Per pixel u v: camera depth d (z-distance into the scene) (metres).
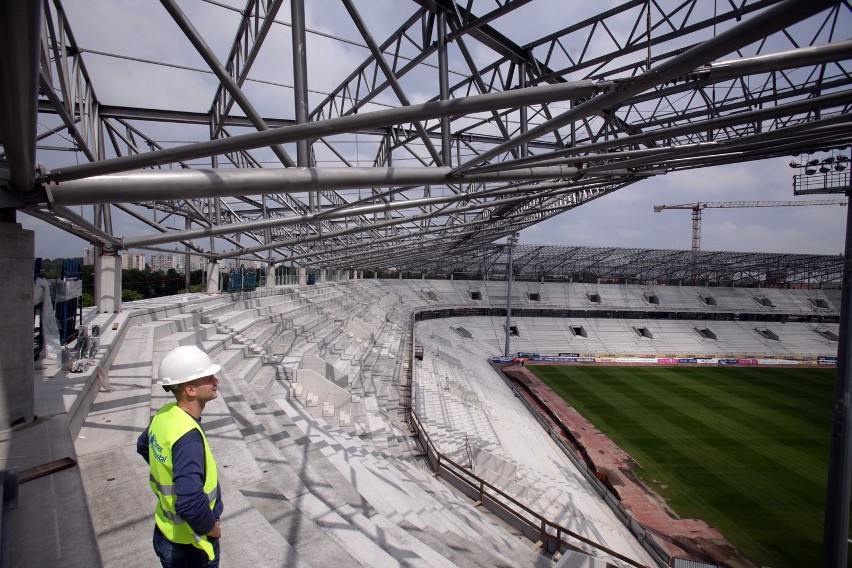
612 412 30.59
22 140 3.16
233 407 8.43
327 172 6.22
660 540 15.75
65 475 3.74
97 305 12.96
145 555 3.65
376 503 7.76
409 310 50.75
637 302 65.19
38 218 7.19
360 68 10.50
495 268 65.12
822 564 9.77
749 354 55.25
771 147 9.62
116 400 7.06
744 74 4.65
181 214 18.69
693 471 21.28
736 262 62.91
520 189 12.88
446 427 18.86
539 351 53.34
